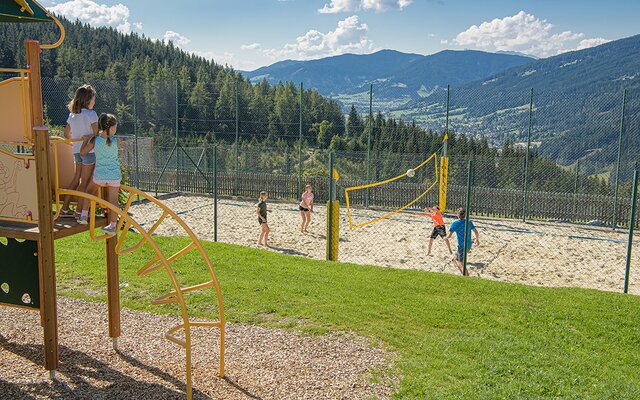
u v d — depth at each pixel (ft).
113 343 20.20
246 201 73.77
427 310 25.22
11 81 17.74
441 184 66.08
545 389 17.65
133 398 16.42
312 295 27.12
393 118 74.49
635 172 30.71
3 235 17.60
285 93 93.04
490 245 48.57
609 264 42.45
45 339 17.44
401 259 42.52
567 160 64.18
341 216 63.26
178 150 81.46
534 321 24.25
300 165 75.61
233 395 16.87
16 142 17.90
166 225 53.36
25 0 17.26
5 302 18.17
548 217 63.77
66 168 20.01
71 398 16.29
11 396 16.28
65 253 33.58
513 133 67.31
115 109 85.76
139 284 27.94
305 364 19.25
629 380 18.92
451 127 71.20
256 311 24.66
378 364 19.40
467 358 20.04
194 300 25.82
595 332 23.26
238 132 85.46
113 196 18.98
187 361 16.39
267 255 35.24
